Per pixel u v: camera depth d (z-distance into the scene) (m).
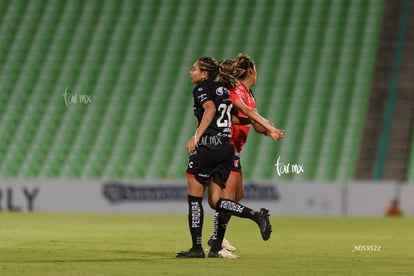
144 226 58.88
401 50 103.06
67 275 24.81
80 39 108.81
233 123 33.88
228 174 31.67
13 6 112.75
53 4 112.81
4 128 98.75
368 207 80.00
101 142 96.88
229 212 31.06
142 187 81.38
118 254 34.03
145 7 111.88
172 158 94.62
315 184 80.12
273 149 94.44
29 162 95.00
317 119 97.75
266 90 101.50
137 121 99.19
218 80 31.67
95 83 103.69
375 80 100.75
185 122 98.75
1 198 81.69
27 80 104.44
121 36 108.88
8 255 33.09
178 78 103.69
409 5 107.25
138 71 104.88
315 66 103.44
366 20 107.00
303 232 53.62
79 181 82.06
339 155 93.44
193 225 31.92
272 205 80.12
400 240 45.50
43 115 100.31
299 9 109.69
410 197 79.50
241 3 111.19
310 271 26.89
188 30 108.88
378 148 93.44
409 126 95.06
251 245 41.00
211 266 28.28
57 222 63.31
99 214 77.75
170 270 26.59
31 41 108.88
